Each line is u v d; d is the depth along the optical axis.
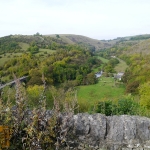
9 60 53.56
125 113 7.77
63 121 4.86
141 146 5.23
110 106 8.02
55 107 5.10
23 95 4.93
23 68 47.34
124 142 5.27
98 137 5.30
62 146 4.95
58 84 48.25
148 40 100.38
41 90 5.20
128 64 77.50
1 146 4.28
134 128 5.42
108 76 66.06
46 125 4.69
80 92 45.75
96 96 42.53
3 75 43.03
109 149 5.18
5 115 4.66
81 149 5.08
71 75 53.22
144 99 19.52
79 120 5.44
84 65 64.12
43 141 4.54
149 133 5.37
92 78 55.44
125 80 55.44
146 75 45.19
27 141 4.44
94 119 5.53
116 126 5.48
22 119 4.71
